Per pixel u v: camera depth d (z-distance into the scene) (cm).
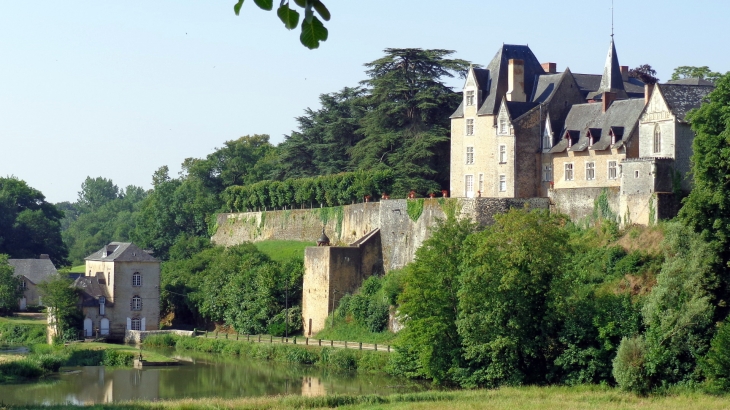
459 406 6944
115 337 13475
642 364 7456
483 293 8375
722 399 6994
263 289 12300
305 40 2120
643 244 9000
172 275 14675
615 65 11919
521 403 7031
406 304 8831
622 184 9600
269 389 8925
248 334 12400
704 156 8056
